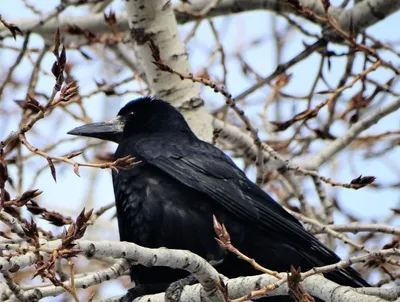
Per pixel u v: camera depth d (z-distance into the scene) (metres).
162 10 13.67
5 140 8.76
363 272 15.01
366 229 11.69
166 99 13.86
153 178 11.82
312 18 14.49
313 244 11.48
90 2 14.73
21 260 8.20
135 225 11.66
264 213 11.57
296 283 8.16
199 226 11.43
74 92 8.95
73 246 8.22
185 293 9.84
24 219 9.20
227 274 11.45
